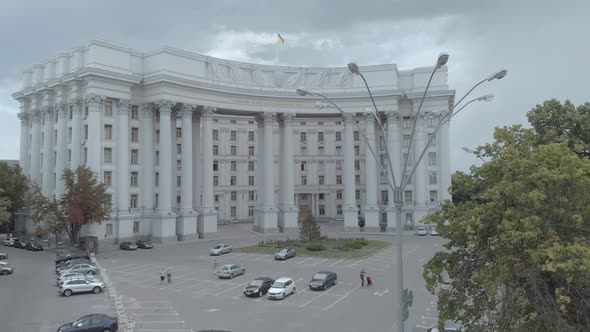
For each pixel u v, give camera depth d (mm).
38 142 70750
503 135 17500
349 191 75938
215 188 94250
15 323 26234
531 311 16031
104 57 61125
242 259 49312
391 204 75500
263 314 27812
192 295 33031
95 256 52000
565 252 13461
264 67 74938
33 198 58438
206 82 68875
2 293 33844
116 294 32875
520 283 15680
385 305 29891
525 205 15008
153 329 24844
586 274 13578
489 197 15625
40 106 71062
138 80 63844
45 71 69438
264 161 75000
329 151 97938
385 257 49719
